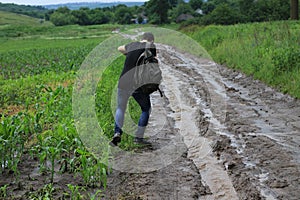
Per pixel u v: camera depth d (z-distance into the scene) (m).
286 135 7.59
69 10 113.50
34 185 5.65
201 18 52.03
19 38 68.25
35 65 22.23
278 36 18.41
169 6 68.06
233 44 20.19
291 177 5.64
